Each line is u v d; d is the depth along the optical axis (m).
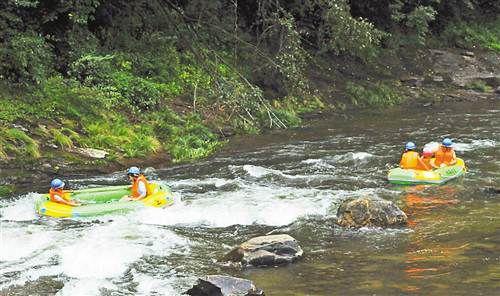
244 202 11.47
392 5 28.86
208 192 12.37
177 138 16.72
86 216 10.90
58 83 16.41
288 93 22.42
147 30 21.19
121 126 16.23
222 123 18.95
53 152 14.36
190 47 20.44
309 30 25.62
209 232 10.10
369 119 21.44
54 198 11.12
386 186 12.53
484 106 23.89
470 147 15.86
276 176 13.59
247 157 15.73
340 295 7.12
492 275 7.45
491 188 11.84
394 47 29.69
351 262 8.27
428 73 28.95
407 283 7.36
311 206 11.14
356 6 29.34
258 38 21.89
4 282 8.12
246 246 8.45
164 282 7.94
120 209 11.02
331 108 23.33
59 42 17.84
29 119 14.94
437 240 8.99
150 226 10.38
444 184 12.46
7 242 9.57
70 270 8.48
